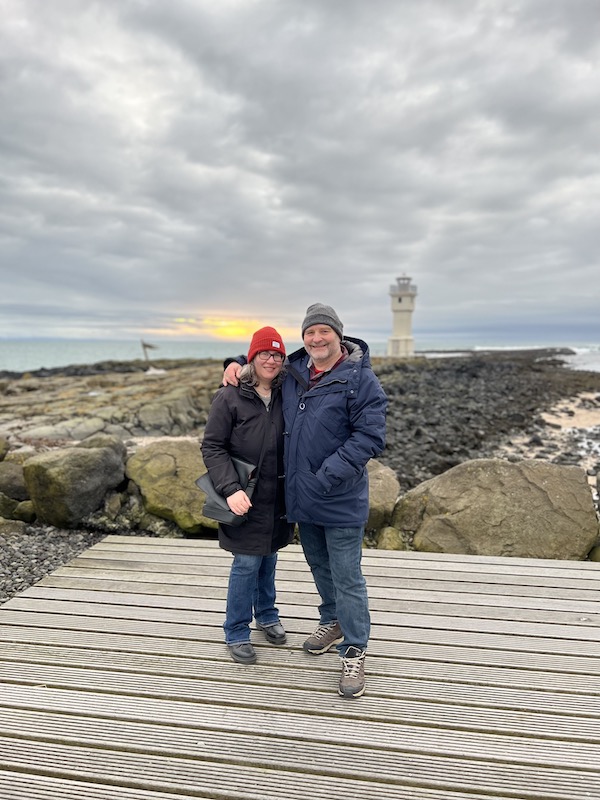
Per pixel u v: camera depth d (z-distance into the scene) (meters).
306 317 2.84
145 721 2.72
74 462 5.79
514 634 3.53
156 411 14.37
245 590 3.14
